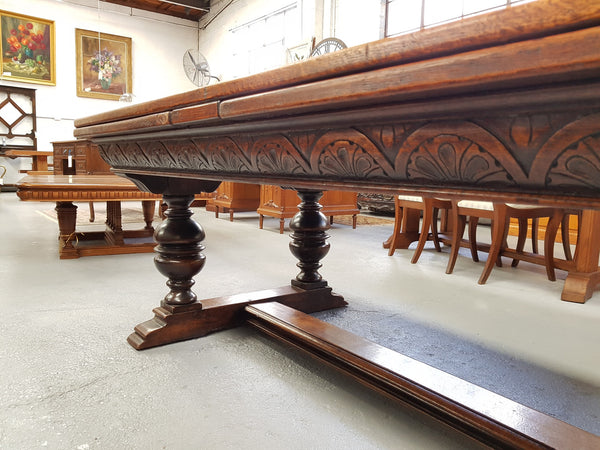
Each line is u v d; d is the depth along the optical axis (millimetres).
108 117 1535
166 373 1549
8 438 1158
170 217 1828
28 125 10836
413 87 577
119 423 1237
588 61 427
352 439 1198
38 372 1530
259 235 4727
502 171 587
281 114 821
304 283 2256
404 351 1788
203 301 2010
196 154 1214
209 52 12430
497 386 1514
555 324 2137
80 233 4082
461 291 2699
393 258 3666
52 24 10820
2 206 7320
